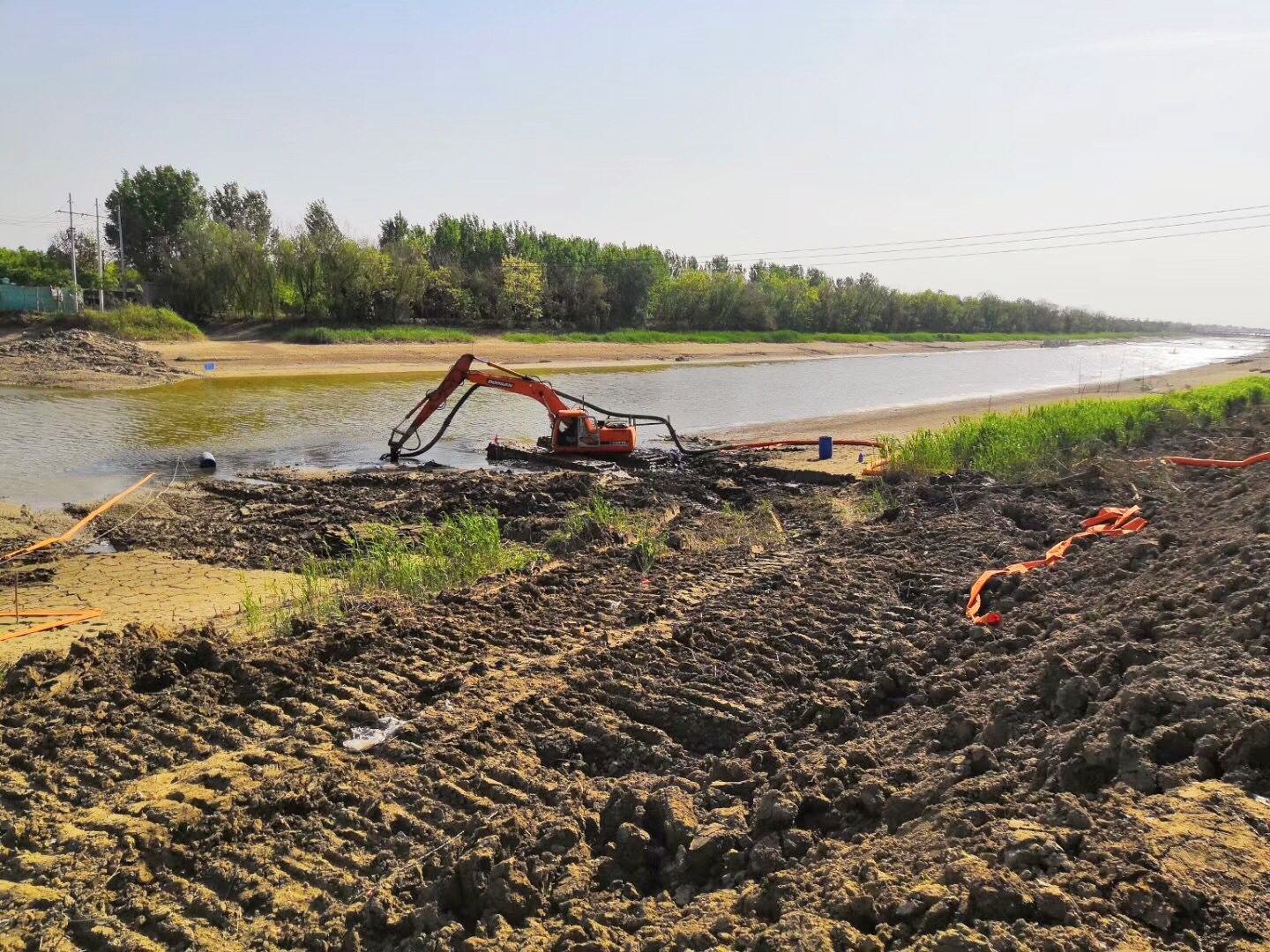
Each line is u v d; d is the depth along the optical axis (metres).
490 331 62.47
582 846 5.42
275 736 7.16
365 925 4.92
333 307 57.38
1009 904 3.75
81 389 31.55
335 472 19.59
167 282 54.50
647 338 67.50
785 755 6.55
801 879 4.57
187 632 8.92
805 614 9.80
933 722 6.57
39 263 65.31
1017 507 13.98
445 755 6.75
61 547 13.32
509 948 4.54
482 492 16.72
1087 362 70.25
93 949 4.81
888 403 35.41
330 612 10.08
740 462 20.56
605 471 20.09
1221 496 12.25
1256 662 5.53
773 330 79.44
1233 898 3.62
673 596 10.62
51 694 7.69
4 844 5.72
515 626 9.59
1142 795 4.47
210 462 19.33
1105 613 8.08
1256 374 51.75
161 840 5.69
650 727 7.31
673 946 4.29
